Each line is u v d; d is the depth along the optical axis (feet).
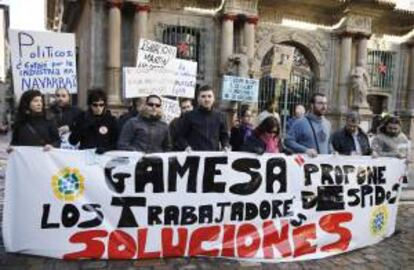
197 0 62.49
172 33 62.28
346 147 21.56
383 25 77.41
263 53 67.87
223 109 59.93
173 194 16.24
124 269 15.11
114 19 56.95
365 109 70.33
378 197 19.20
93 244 15.72
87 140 18.24
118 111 57.06
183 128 18.35
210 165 16.51
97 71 58.85
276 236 17.08
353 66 73.51
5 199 15.28
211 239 16.58
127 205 15.90
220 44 63.98
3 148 61.87
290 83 71.82
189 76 28.35
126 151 15.99
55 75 23.81
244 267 15.83
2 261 15.28
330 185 17.90
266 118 18.76
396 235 20.74
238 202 16.76
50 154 15.42
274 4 67.00
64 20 97.09
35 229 15.40
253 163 16.88
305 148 18.94
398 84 80.43
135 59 58.54
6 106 165.78
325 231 17.78
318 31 72.23
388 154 22.75
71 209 15.55
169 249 16.29
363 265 16.65
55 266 15.07
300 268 16.08
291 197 17.33
